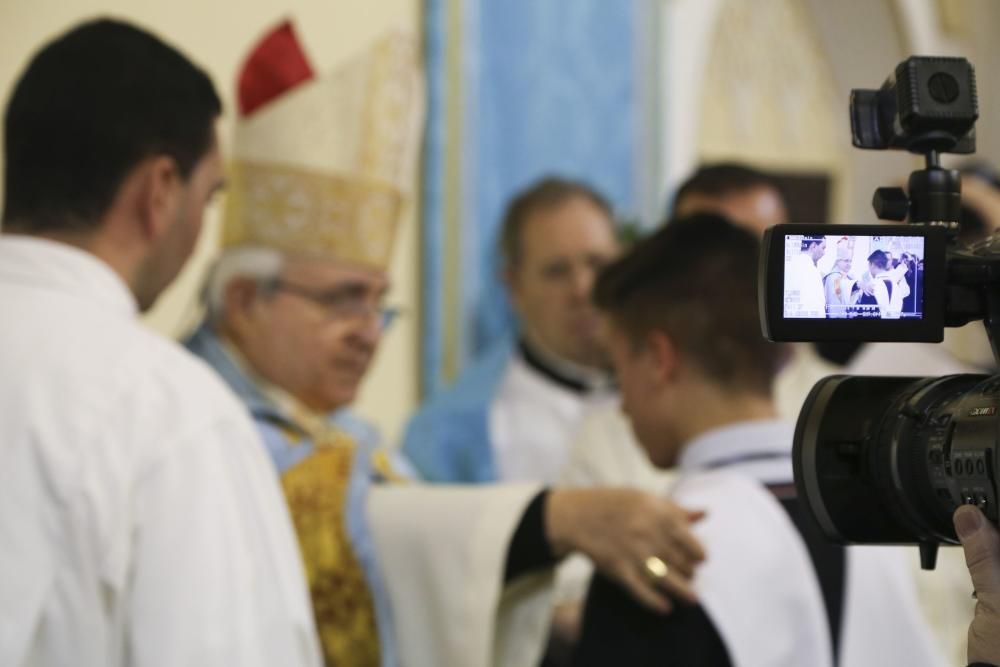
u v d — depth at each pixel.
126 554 1.76
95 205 1.97
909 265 1.31
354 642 2.50
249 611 1.80
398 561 2.53
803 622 1.97
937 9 7.84
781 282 1.30
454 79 5.12
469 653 2.45
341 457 2.62
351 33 4.78
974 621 1.23
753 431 2.12
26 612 1.71
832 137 7.58
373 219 2.80
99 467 1.77
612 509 2.15
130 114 1.97
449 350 5.10
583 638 2.05
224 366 2.68
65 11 3.86
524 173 5.45
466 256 5.17
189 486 1.80
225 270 2.73
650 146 6.13
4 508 1.73
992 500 1.20
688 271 2.17
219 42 4.32
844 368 3.02
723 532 2.02
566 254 4.44
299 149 2.74
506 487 2.51
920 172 1.41
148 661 1.73
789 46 7.33
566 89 5.64
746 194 3.38
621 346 2.23
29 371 1.80
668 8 6.21
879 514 1.42
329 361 2.74
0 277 1.92
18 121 1.98
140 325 1.95
